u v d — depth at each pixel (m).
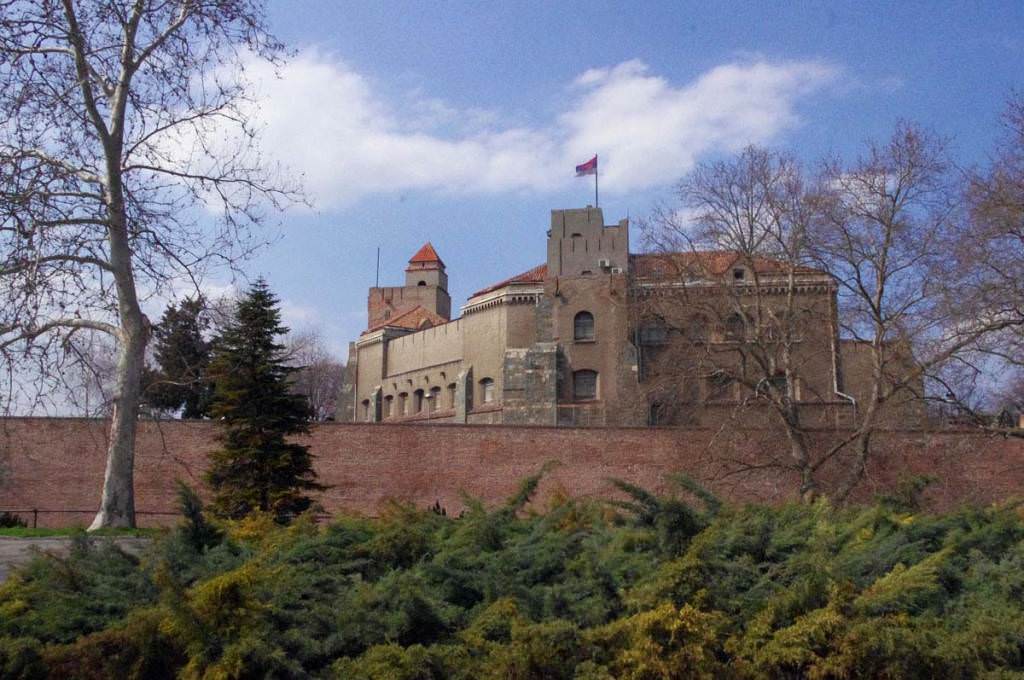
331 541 10.64
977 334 32.72
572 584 9.11
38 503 38.06
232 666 7.48
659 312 41.72
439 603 8.74
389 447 41.34
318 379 111.88
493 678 7.54
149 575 9.23
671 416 43.09
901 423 37.75
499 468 41.47
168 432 39.44
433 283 125.00
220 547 10.22
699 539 8.55
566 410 67.56
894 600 8.41
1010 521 11.20
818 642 7.85
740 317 43.31
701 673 7.43
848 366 52.34
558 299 70.31
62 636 8.52
